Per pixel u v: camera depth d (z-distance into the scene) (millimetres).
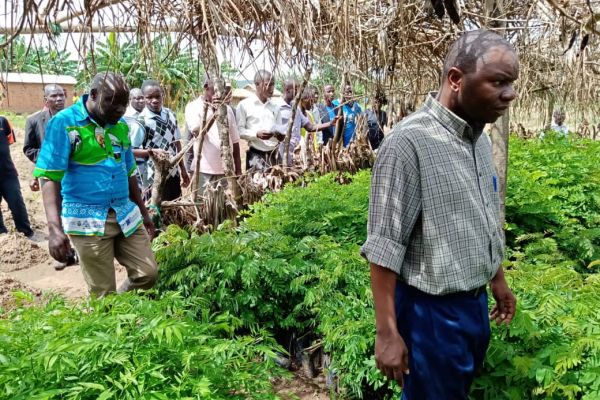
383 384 2898
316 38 2768
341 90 3973
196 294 3596
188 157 6484
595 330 2381
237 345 2451
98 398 1894
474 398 2604
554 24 3861
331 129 8195
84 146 3338
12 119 15992
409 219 1900
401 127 1924
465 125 1895
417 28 4656
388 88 4539
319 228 4508
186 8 2236
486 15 3938
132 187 3977
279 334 3953
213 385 2260
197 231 4914
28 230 7246
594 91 7664
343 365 3168
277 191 5633
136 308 2598
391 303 1935
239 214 5188
